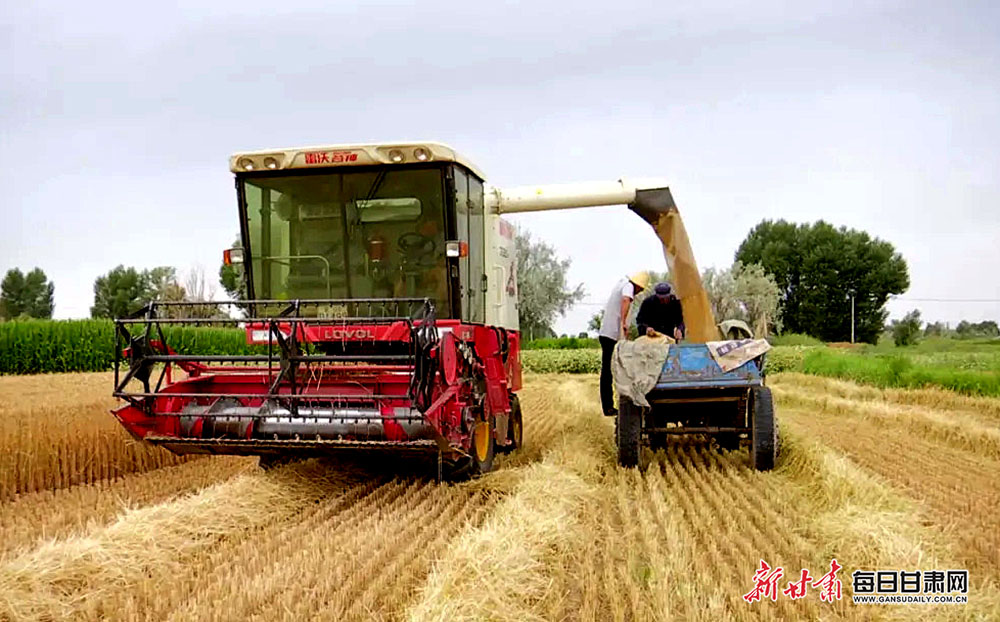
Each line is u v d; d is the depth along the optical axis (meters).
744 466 9.79
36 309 91.50
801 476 8.82
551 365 37.62
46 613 4.77
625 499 7.91
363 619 4.61
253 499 7.30
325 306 9.22
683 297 12.22
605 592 5.28
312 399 7.64
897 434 13.41
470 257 9.88
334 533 6.46
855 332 71.50
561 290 64.62
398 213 9.24
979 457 10.91
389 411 7.70
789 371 33.12
